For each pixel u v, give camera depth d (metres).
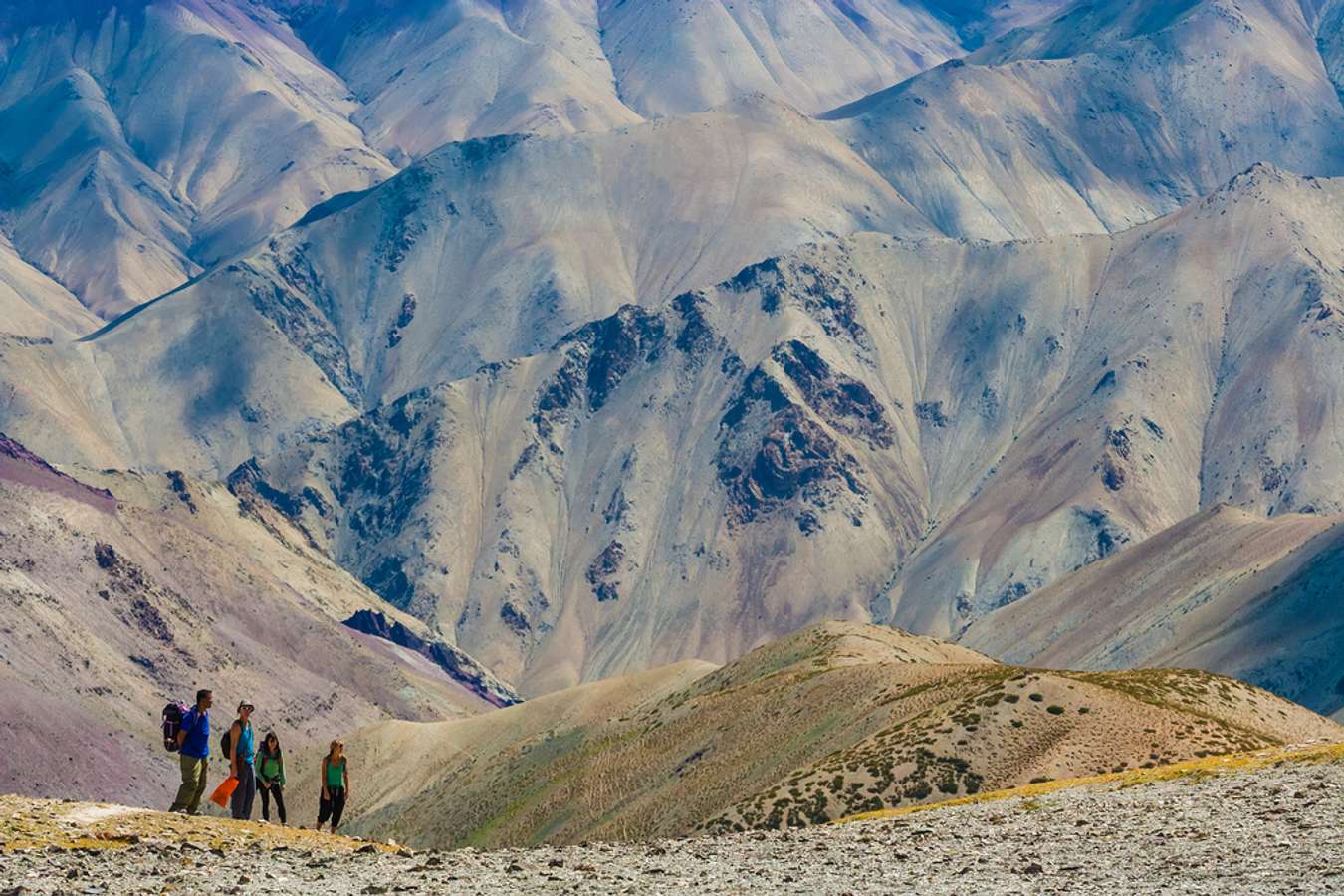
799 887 51.78
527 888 51.53
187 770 65.06
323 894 49.09
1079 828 64.44
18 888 46.12
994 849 59.78
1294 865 50.50
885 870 55.28
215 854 56.66
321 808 69.19
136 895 47.38
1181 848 56.06
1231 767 88.38
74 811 61.44
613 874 55.38
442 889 51.00
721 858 61.22
